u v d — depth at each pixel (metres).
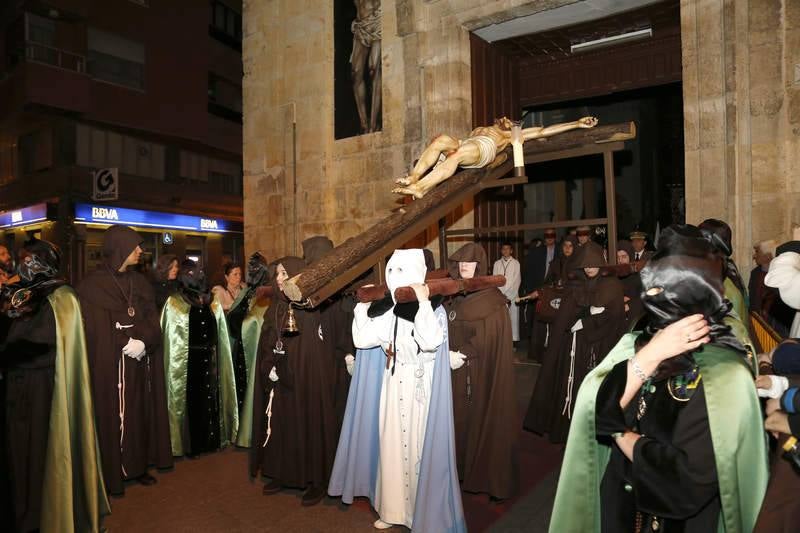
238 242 25.84
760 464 1.55
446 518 3.07
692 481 1.53
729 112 5.87
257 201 9.96
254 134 9.98
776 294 4.55
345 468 3.60
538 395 5.00
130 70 20.50
